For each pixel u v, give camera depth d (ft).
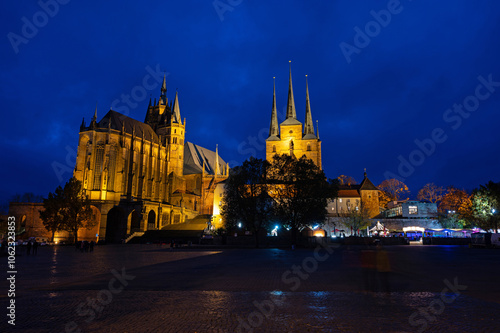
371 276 53.62
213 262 93.56
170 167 410.93
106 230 310.65
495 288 45.93
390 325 27.27
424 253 132.36
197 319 29.45
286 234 244.83
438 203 373.40
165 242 263.29
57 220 261.03
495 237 179.11
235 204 209.05
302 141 384.68
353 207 344.08
